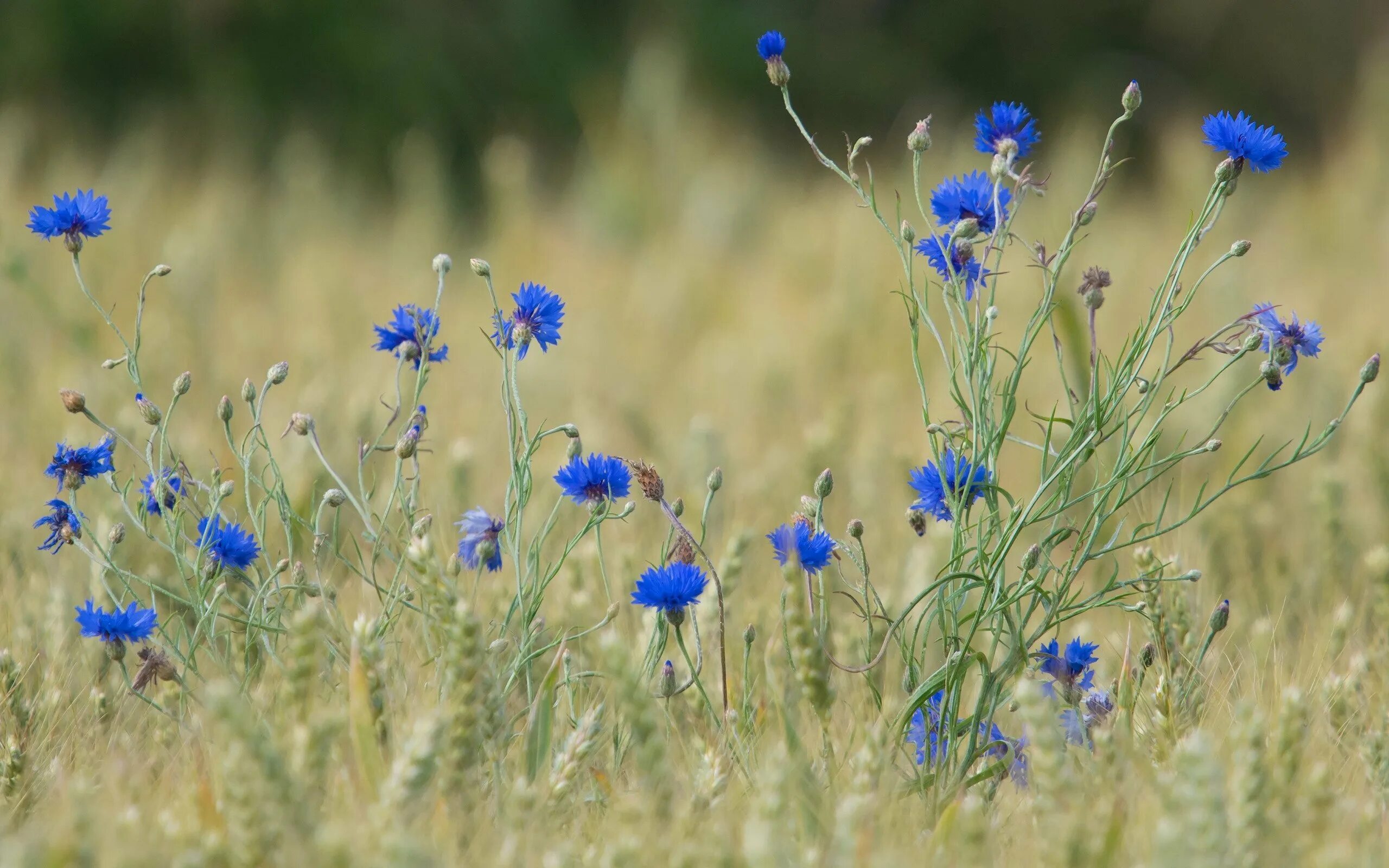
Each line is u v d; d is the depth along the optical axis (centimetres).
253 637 337
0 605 348
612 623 347
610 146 999
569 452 336
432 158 966
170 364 422
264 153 1308
